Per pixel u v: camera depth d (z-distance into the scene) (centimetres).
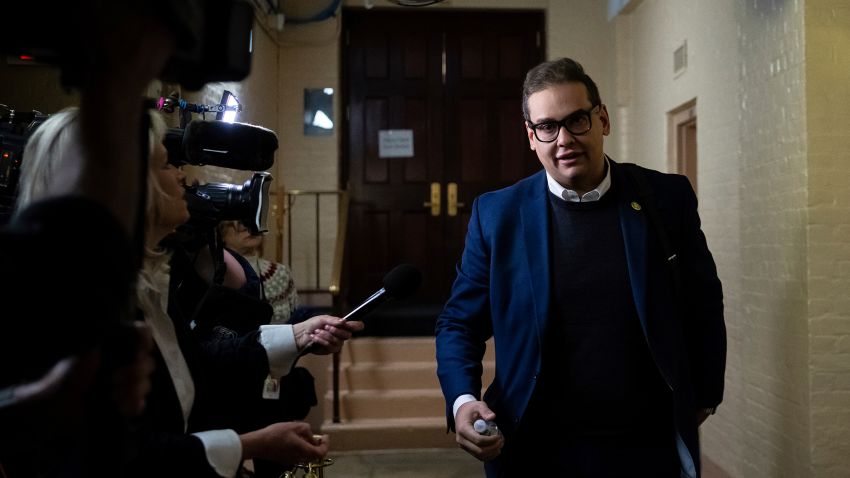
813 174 296
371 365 509
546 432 177
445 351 186
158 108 168
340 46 620
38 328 50
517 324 180
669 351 171
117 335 56
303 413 218
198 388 127
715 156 405
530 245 183
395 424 457
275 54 591
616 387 173
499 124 632
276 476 200
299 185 605
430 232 628
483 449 158
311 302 603
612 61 591
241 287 220
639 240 178
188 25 57
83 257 50
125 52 55
